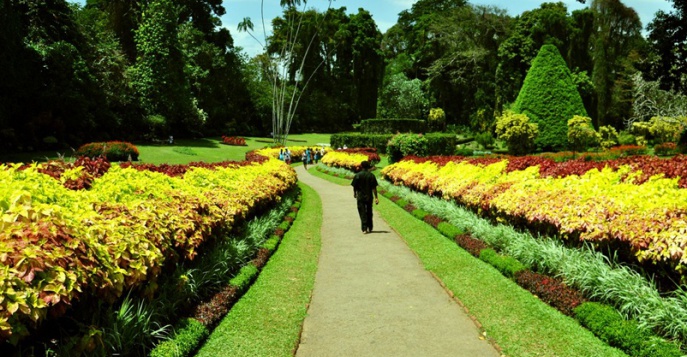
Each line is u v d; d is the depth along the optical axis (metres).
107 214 4.53
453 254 7.98
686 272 4.28
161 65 43.72
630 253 5.12
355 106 72.56
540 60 35.50
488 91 59.06
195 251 5.69
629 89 52.53
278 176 14.45
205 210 6.36
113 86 39.09
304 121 71.38
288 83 72.69
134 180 6.48
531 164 9.78
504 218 8.29
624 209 5.44
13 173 4.86
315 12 70.56
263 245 8.48
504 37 59.88
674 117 40.78
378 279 7.02
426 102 63.94
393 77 67.75
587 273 5.13
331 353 4.51
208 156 37.44
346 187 22.30
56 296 2.84
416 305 5.81
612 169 7.20
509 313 5.21
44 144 30.41
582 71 52.28
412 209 12.95
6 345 2.81
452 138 35.03
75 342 3.20
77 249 3.38
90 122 34.44
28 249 2.93
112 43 40.72
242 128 62.16
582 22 53.38
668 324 4.04
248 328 5.02
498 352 4.41
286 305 5.82
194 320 4.75
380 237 10.23
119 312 3.89
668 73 25.61
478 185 9.90
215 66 56.91
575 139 33.09
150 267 4.23
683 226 4.46
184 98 45.44
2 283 2.65
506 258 6.86
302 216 13.24
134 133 40.97
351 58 74.12
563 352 4.19
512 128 32.34
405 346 4.62
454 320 5.27
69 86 32.50
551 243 6.37
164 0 44.03
